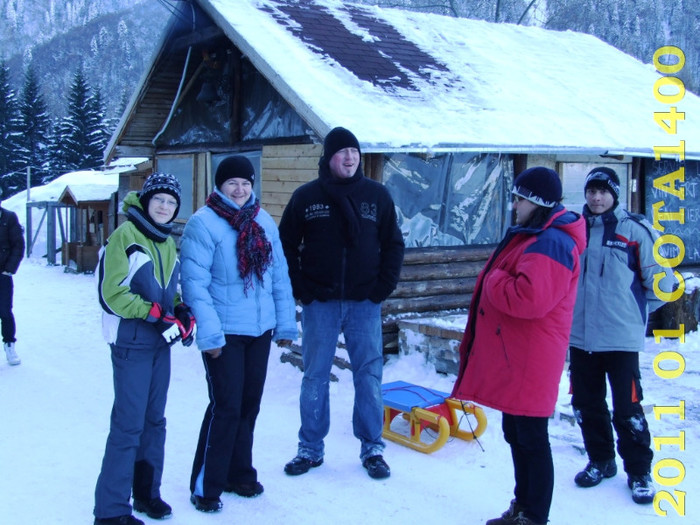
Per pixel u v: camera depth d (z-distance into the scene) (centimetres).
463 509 379
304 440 433
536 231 331
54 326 939
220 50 875
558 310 333
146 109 1025
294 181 749
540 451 332
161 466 370
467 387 352
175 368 688
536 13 2709
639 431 387
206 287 371
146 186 349
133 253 340
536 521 330
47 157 4272
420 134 639
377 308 437
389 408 489
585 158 815
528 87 880
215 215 383
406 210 705
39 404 573
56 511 375
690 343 770
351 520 367
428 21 1041
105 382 646
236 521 365
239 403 379
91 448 470
